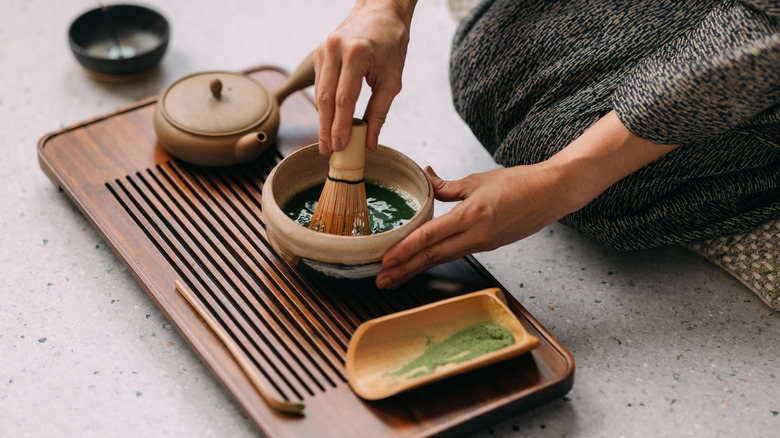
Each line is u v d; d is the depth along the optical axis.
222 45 2.03
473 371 1.14
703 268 1.45
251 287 1.27
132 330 1.31
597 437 1.17
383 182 1.34
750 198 1.33
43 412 1.18
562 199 1.17
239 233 1.37
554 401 1.21
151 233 1.36
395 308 1.25
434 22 2.11
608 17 1.35
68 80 1.88
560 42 1.37
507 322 1.16
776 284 1.34
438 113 1.82
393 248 1.15
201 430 1.17
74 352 1.27
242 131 1.46
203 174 1.50
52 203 1.55
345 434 1.06
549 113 1.34
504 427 1.18
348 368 1.11
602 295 1.40
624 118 1.15
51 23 2.07
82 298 1.36
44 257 1.43
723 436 1.17
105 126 1.59
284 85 1.58
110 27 1.86
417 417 1.08
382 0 1.20
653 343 1.31
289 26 2.11
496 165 1.69
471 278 1.30
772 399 1.22
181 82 1.54
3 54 1.95
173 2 2.17
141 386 1.22
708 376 1.26
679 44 1.17
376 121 1.16
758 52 1.01
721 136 1.23
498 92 1.44
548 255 1.48
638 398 1.22
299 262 1.31
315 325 1.21
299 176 1.32
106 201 1.43
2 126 1.73
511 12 1.43
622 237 1.37
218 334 1.17
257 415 1.08
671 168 1.27
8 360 1.25
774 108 1.17
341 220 1.18
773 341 1.32
